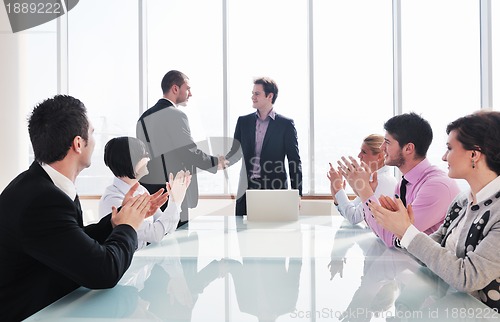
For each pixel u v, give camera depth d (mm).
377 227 1670
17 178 1171
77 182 4344
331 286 1090
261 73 4297
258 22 4285
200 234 1984
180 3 4367
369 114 4234
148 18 4434
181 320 854
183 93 3141
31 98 4496
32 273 1126
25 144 3627
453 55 4137
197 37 4352
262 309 917
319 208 2971
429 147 1866
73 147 1173
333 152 4266
